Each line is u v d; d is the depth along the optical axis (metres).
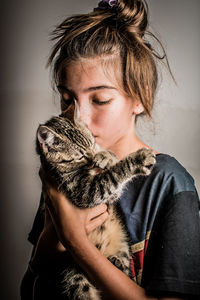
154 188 1.87
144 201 1.87
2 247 4.30
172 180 1.86
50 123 2.31
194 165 3.47
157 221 1.82
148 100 2.01
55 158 2.14
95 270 1.68
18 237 4.32
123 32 1.95
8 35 3.98
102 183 1.97
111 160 2.04
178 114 3.38
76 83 1.90
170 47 3.34
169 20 3.35
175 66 3.36
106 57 1.86
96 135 1.95
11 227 4.33
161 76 2.70
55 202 1.89
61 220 1.80
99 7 2.16
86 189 1.98
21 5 3.94
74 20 2.09
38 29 3.92
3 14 3.95
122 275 1.70
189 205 1.78
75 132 2.23
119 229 1.92
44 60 3.93
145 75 1.96
